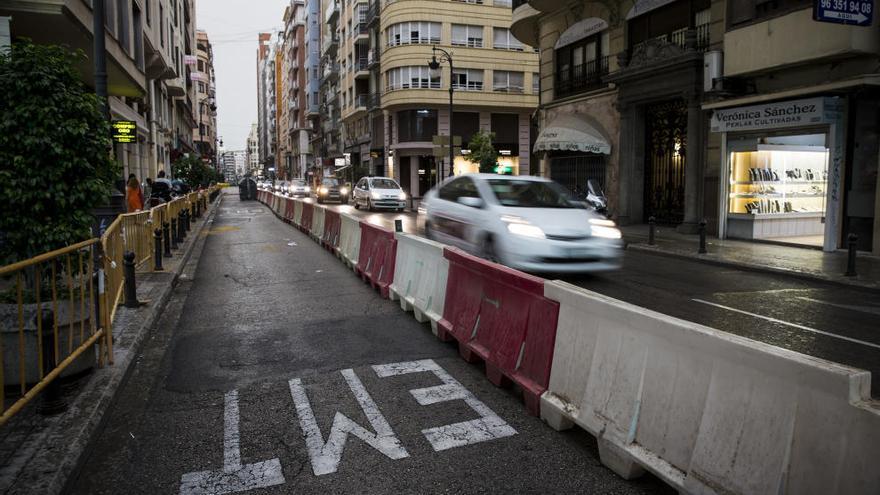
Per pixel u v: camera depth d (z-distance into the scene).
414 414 4.41
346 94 58.44
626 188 19.73
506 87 43.72
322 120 75.38
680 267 11.48
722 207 15.70
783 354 2.63
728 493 2.76
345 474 3.55
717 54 15.05
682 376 3.16
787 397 2.58
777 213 15.27
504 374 4.81
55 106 5.08
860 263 11.34
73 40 14.40
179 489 3.41
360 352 5.95
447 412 4.44
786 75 13.77
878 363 5.43
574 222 8.88
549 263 8.52
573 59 23.11
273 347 6.18
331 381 5.12
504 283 5.13
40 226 4.88
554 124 22.47
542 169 25.06
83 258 5.05
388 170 46.34
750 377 2.77
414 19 41.47
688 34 16.58
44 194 4.91
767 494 2.59
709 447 2.90
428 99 41.94
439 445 3.90
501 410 4.47
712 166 16.25
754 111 14.08
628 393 3.50
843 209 12.91
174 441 4.03
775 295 8.67
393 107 44.00
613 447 3.48
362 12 50.25
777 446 2.59
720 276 10.40
